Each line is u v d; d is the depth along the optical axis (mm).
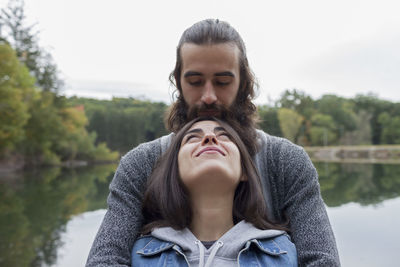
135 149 1688
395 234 6121
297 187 1491
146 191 1488
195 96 1518
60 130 33438
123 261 1331
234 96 1537
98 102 49625
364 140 71875
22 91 27562
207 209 1418
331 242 1346
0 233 6762
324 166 28984
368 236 6043
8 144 24844
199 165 1383
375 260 4812
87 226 7414
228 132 1528
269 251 1318
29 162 30922
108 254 1311
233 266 1274
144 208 1509
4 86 23672
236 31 1562
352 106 80938
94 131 45562
